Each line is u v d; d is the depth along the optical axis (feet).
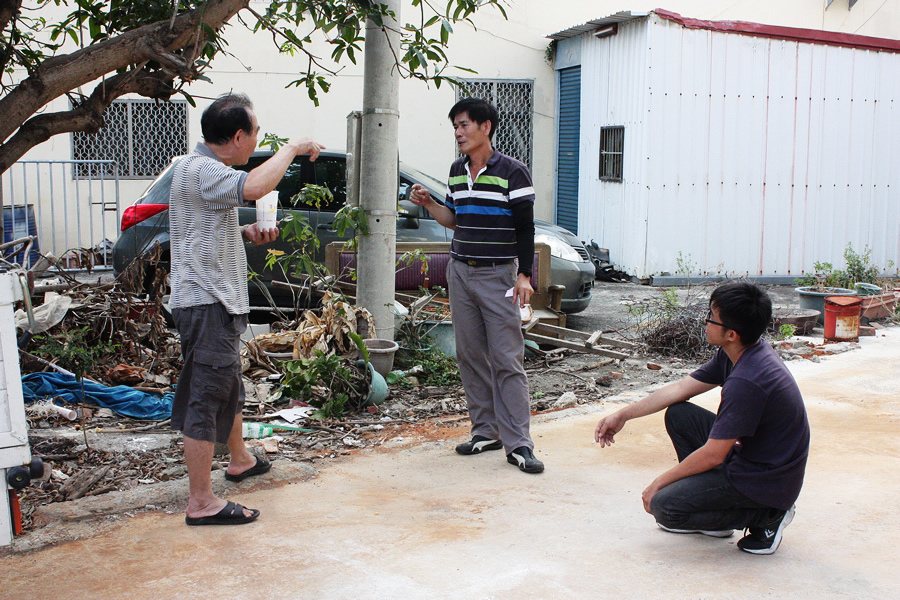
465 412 17.74
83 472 13.14
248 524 11.68
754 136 39.09
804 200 40.19
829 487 13.38
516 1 44.14
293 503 12.51
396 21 18.83
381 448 15.23
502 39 44.37
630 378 21.06
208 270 11.11
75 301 19.02
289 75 40.93
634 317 29.78
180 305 11.18
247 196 10.84
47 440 14.56
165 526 11.55
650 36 36.99
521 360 14.47
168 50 12.34
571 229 45.80
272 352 19.54
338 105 41.57
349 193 19.89
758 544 10.77
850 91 39.93
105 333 18.97
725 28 37.70
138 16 15.17
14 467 8.98
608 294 35.76
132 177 40.81
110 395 16.69
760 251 40.04
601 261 39.91
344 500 12.67
